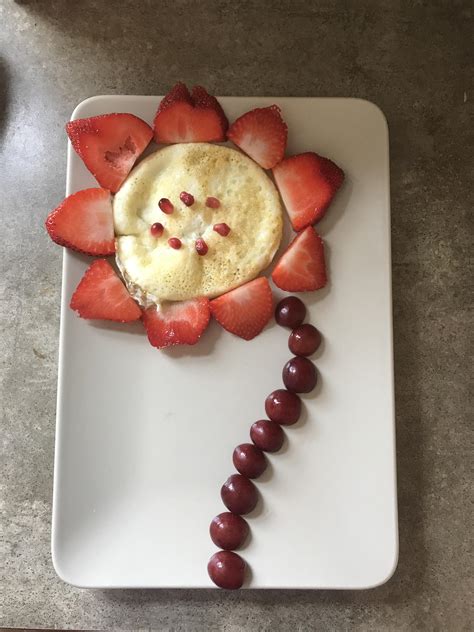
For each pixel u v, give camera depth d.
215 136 0.29
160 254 0.28
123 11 0.32
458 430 0.30
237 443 0.28
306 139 0.29
